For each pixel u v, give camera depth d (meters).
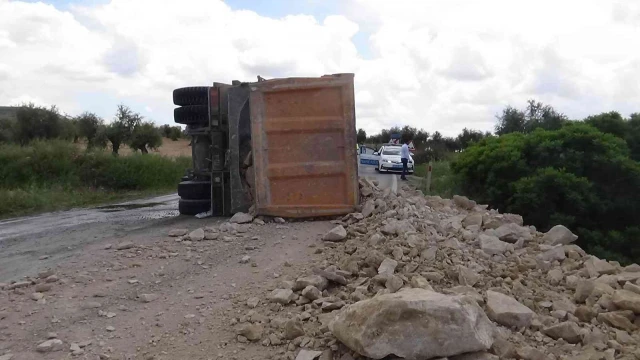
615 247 15.16
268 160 8.89
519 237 6.98
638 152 20.00
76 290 6.04
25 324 5.19
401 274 5.56
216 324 5.07
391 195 9.12
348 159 8.84
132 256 7.26
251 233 8.14
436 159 45.19
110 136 45.00
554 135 17.50
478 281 5.40
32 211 17.41
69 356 4.59
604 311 4.83
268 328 4.86
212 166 10.16
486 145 18.84
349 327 4.12
